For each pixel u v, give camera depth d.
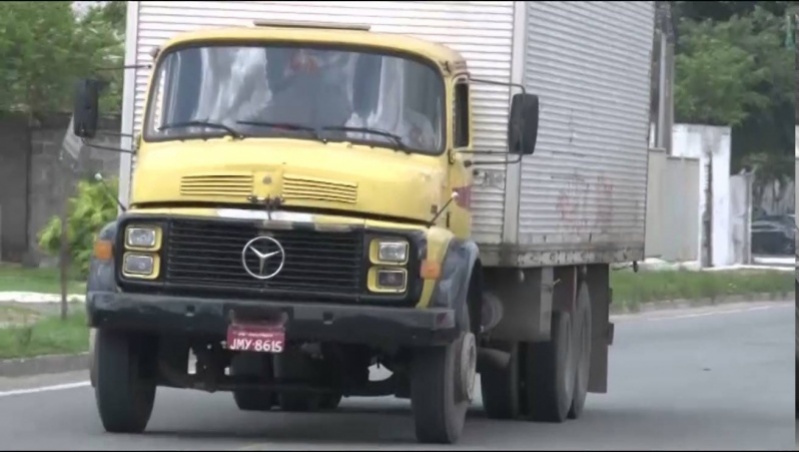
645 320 86.38
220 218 31.00
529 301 38.00
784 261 148.88
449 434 32.22
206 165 31.62
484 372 40.41
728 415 42.94
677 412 44.00
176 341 33.22
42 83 82.56
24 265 84.06
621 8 43.25
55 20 83.25
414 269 30.91
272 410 41.31
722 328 80.50
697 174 56.81
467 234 34.66
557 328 40.56
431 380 31.78
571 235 39.75
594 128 41.41
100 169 76.31
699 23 153.25
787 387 51.62
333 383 33.41
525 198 36.16
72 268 76.81
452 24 35.50
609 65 42.41
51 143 83.88
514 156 35.09
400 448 31.53
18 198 84.25
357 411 42.28
